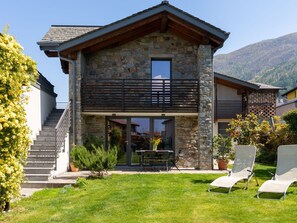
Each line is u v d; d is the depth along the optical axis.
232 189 8.39
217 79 19.08
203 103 13.18
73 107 13.15
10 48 5.75
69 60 13.37
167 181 9.70
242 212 6.06
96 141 13.46
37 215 6.04
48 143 12.13
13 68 5.95
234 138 10.53
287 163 8.40
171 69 14.45
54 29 16.19
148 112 13.49
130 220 5.64
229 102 20.02
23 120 6.06
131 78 14.30
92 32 12.92
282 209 6.25
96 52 14.36
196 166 14.21
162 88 13.79
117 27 12.90
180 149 14.34
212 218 5.71
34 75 6.62
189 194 7.73
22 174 6.18
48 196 7.99
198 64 13.83
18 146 5.98
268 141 15.82
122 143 14.38
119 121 14.45
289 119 13.34
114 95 13.77
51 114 14.95
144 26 13.83
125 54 14.38
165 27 13.80
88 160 10.45
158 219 5.69
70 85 13.38
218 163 12.95
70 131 13.11
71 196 7.78
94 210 6.34
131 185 9.02
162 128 14.50
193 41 14.23
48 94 14.72
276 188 7.28
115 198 7.34
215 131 20.34
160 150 12.95
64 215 6.02
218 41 13.18
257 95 21.33
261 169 12.52
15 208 6.61
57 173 11.12
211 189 8.40
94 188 8.70
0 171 5.36
